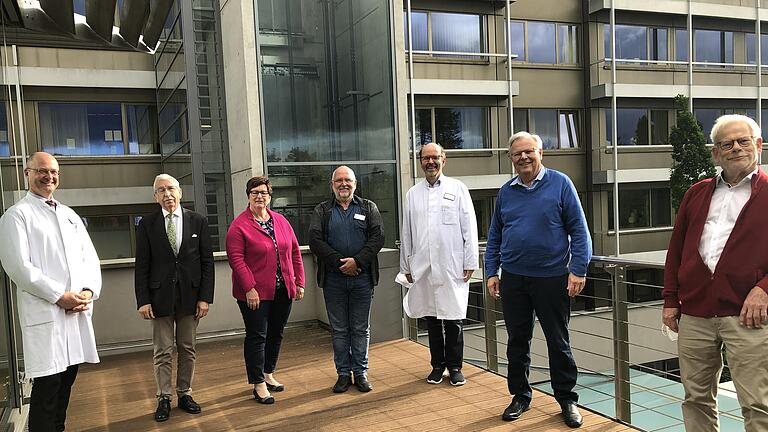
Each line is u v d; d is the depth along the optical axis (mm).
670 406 5816
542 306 3209
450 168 13602
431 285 4004
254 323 3740
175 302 3496
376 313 5285
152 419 3582
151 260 3463
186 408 3656
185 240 3490
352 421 3439
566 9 14648
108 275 5289
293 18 6258
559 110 14750
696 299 2428
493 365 4340
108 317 5285
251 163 6023
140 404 3887
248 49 6000
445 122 13773
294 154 6254
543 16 14445
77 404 3926
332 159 6383
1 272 3469
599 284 12320
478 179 13617
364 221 3863
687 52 15359
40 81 11156
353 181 3869
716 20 15773
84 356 3006
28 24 4266
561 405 3283
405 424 3359
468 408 3578
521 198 3264
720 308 2320
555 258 3156
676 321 2602
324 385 4145
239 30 6113
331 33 6371
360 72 6402
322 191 6352
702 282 2393
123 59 11789
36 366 2719
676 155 13867
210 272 3617
